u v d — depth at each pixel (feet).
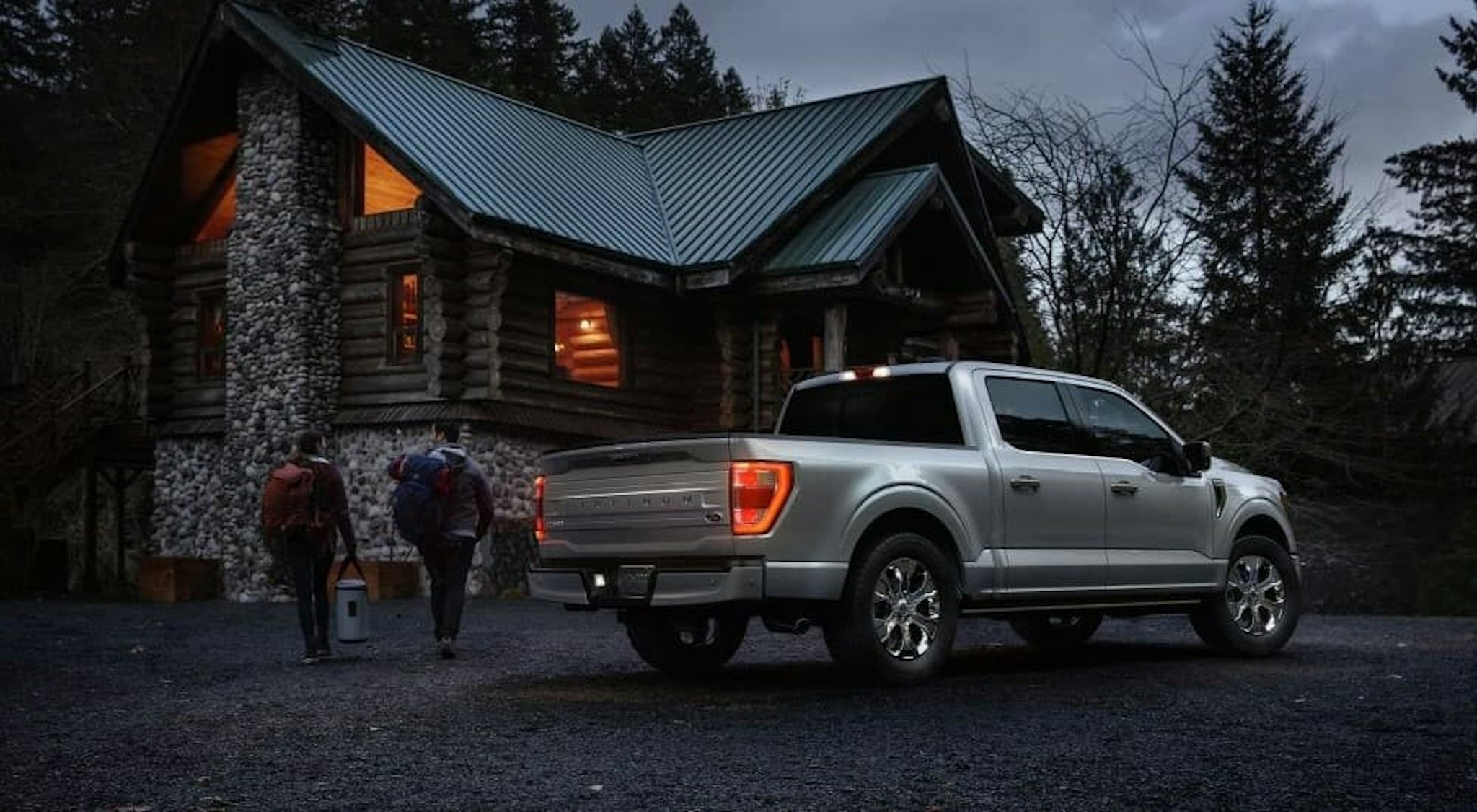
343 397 67.41
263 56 66.13
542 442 65.51
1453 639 37.83
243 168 69.10
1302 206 97.60
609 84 178.60
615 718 22.38
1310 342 77.30
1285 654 33.32
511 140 70.79
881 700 24.34
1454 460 99.09
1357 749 18.93
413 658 33.17
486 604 54.49
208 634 42.16
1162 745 19.27
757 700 24.58
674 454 25.08
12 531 71.82
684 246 68.85
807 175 71.97
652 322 71.72
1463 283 140.26
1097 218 67.00
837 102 80.23
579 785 16.89
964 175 80.74
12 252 123.03
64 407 74.38
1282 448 76.28
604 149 78.89
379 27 138.92
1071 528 29.12
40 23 144.97
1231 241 70.90
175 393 74.59
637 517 25.68
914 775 17.19
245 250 68.69
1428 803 15.42
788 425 31.58
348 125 62.69
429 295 62.08
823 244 66.59
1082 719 21.79
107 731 21.97
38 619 49.11
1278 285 76.48
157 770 18.33
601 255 63.31
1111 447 30.94
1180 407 69.62
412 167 60.23
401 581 60.29
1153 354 69.26
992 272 74.69
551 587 27.30
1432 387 101.09
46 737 21.36
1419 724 21.17
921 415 29.09
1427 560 83.05
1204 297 69.92
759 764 18.10
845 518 25.08
